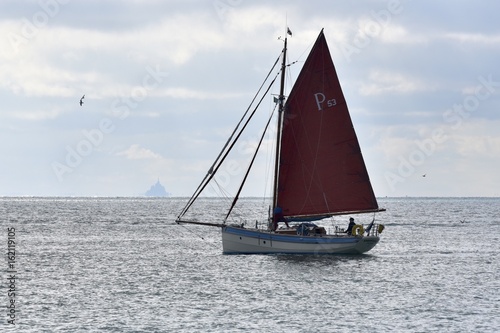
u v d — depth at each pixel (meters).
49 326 169.25
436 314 182.12
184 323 172.38
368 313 183.00
